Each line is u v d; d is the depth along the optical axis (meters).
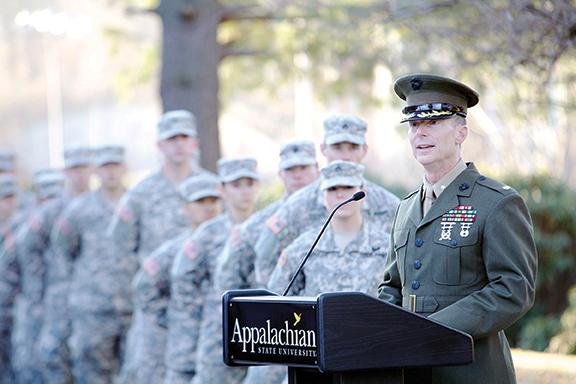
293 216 23.17
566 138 48.53
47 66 72.00
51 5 69.50
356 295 12.82
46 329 38.00
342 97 47.34
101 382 35.81
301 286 21.36
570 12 25.61
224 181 26.88
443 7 31.12
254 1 44.94
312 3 40.91
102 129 74.94
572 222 40.78
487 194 14.83
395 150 71.25
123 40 49.66
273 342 13.38
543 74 28.56
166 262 28.83
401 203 15.93
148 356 29.22
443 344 13.11
